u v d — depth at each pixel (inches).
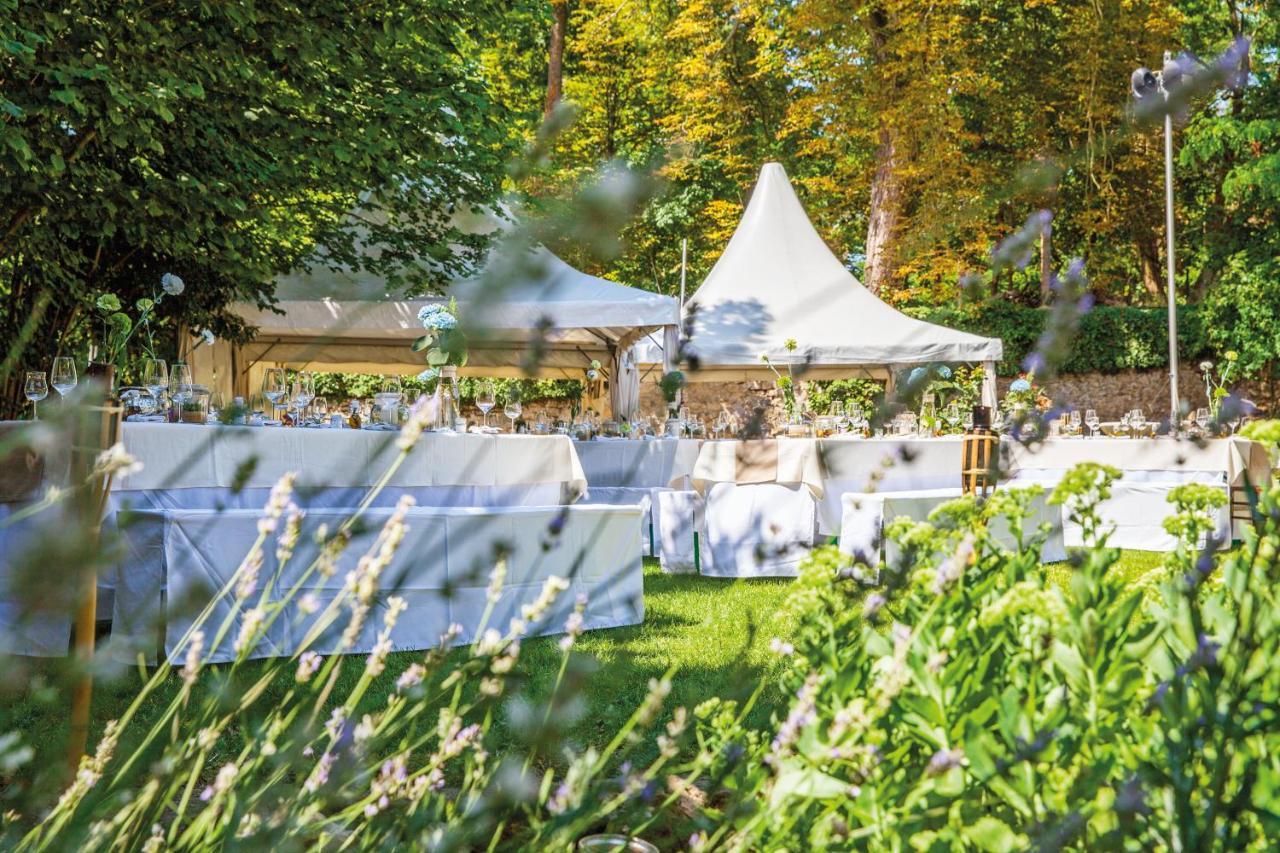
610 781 30.5
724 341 352.8
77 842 24.9
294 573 122.0
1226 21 702.5
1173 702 28.7
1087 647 37.2
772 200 430.0
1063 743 33.8
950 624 43.3
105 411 41.6
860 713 32.3
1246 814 31.3
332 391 655.8
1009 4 733.3
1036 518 209.6
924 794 34.0
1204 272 721.0
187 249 261.7
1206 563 28.8
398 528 28.6
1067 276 31.0
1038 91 727.7
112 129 241.4
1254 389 665.6
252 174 280.2
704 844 32.3
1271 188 629.0
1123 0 658.8
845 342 359.9
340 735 29.6
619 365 414.0
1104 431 306.8
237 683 28.7
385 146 275.7
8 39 220.7
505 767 28.2
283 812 27.6
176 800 56.1
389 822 30.3
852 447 217.6
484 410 227.6
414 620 137.5
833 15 653.3
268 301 307.0
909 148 655.1
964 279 28.8
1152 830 30.0
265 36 273.4
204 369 296.0
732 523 211.0
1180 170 730.8
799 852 32.4
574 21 841.5
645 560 265.4
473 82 319.6
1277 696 30.9
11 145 217.0
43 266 221.6
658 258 664.4
